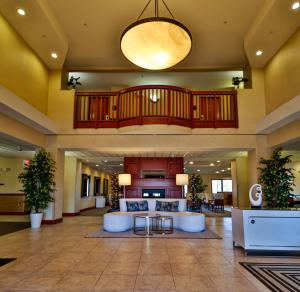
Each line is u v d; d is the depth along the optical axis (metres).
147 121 7.26
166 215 7.34
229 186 22.14
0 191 11.52
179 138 8.00
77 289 3.06
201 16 6.83
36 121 6.63
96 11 6.65
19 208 11.01
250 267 3.88
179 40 4.60
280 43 7.09
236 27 7.26
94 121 8.07
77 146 8.07
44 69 8.21
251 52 7.55
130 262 4.12
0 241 5.65
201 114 8.00
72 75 9.84
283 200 6.90
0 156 11.38
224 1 6.33
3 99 5.11
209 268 3.83
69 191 11.21
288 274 3.57
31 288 3.09
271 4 5.83
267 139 7.95
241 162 11.71
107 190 20.23
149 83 10.55
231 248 5.07
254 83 8.23
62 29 7.27
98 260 4.23
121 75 9.83
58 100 8.33
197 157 11.22
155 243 5.50
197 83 10.58
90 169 14.98
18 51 6.76
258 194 5.04
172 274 3.58
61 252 4.73
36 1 5.73
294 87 6.58
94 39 7.78
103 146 8.02
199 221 6.90
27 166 7.95
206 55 8.63
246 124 7.99
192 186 12.49
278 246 4.53
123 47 4.92
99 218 10.08
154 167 10.39
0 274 3.56
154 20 4.32
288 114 5.76
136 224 7.56
